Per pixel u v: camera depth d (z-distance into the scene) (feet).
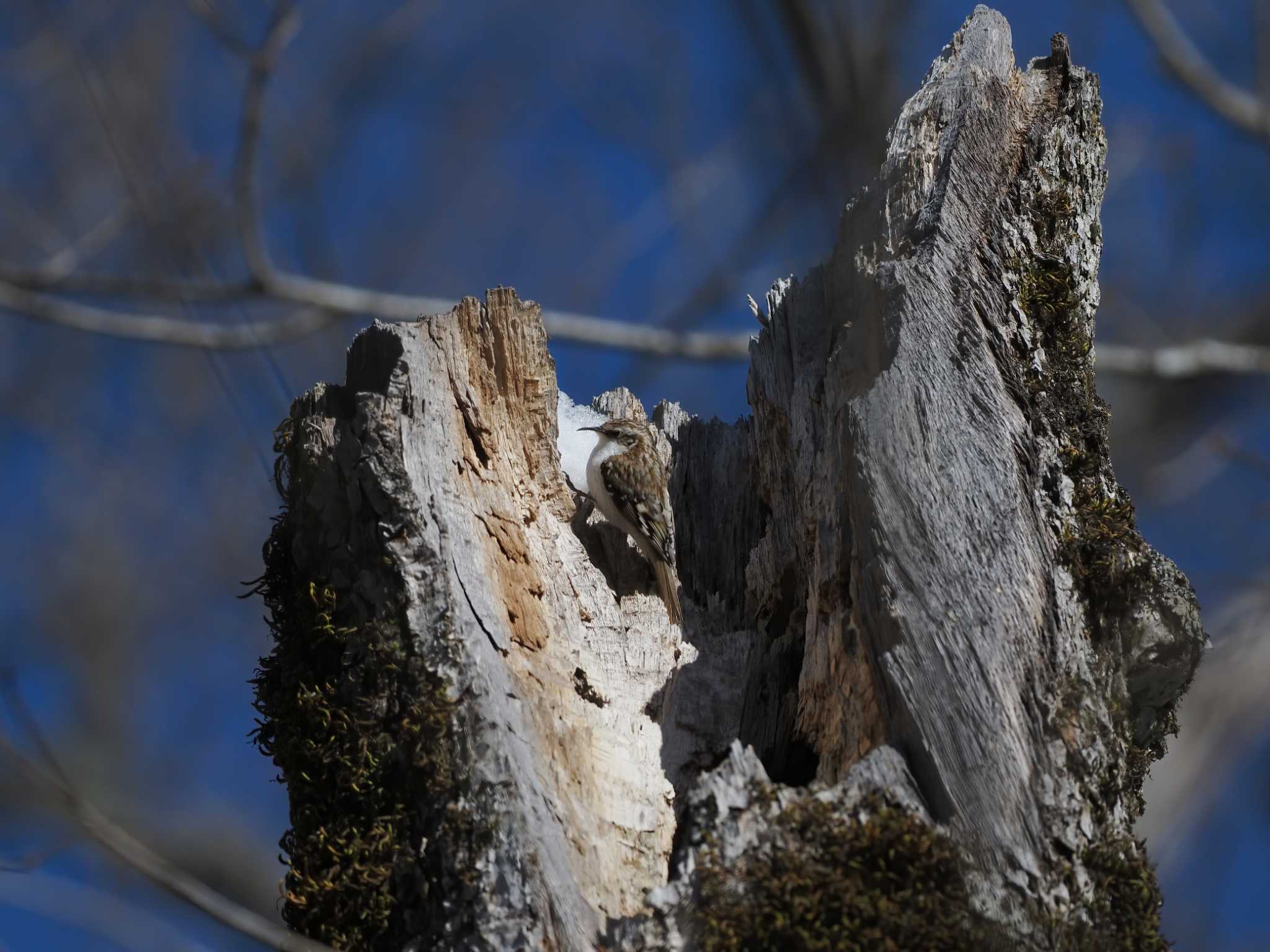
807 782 36.73
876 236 39.17
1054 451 35.96
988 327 36.83
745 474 48.01
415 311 57.52
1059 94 41.55
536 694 35.78
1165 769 60.80
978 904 30.50
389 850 33.04
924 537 34.01
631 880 33.96
